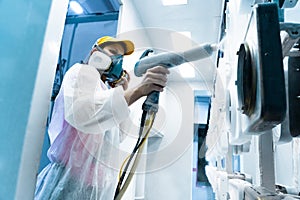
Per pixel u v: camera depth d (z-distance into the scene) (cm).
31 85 48
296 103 53
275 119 40
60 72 198
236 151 120
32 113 48
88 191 91
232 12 110
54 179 89
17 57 47
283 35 45
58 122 97
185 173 333
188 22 276
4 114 45
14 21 48
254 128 50
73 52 215
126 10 228
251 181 103
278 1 57
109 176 100
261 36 42
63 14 56
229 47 105
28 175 46
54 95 125
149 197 336
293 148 84
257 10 43
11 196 43
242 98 50
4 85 46
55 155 93
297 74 54
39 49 50
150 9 262
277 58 40
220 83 109
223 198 114
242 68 50
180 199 328
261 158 68
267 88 39
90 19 221
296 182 82
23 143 46
